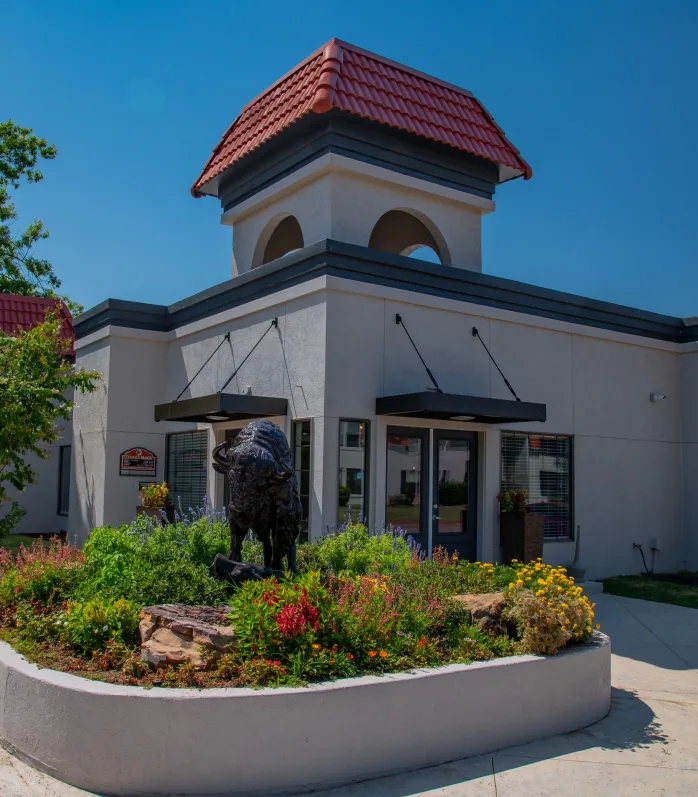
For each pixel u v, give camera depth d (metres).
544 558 13.45
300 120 12.86
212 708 5.26
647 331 15.28
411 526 12.00
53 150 27.41
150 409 15.70
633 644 9.66
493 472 12.92
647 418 15.22
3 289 26.80
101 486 15.32
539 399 13.55
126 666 5.97
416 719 5.79
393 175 13.15
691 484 15.51
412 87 13.84
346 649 6.15
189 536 8.71
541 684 6.48
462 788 5.40
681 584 13.62
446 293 12.45
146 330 15.64
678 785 5.48
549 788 5.42
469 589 8.42
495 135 14.53
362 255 11.52
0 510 19.12
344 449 11.24
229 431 13.73
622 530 14.62
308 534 11.16
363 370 11.49
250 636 5.94
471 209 14.34
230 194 15.10
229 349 13.63
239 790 5.24
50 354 13.66
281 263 12.11
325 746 5.42
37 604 7.59
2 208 27.08
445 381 12.37
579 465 14.07
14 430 12.78
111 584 7.51
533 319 13.48
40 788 5.37
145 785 5.25
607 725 6.76
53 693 5.60
